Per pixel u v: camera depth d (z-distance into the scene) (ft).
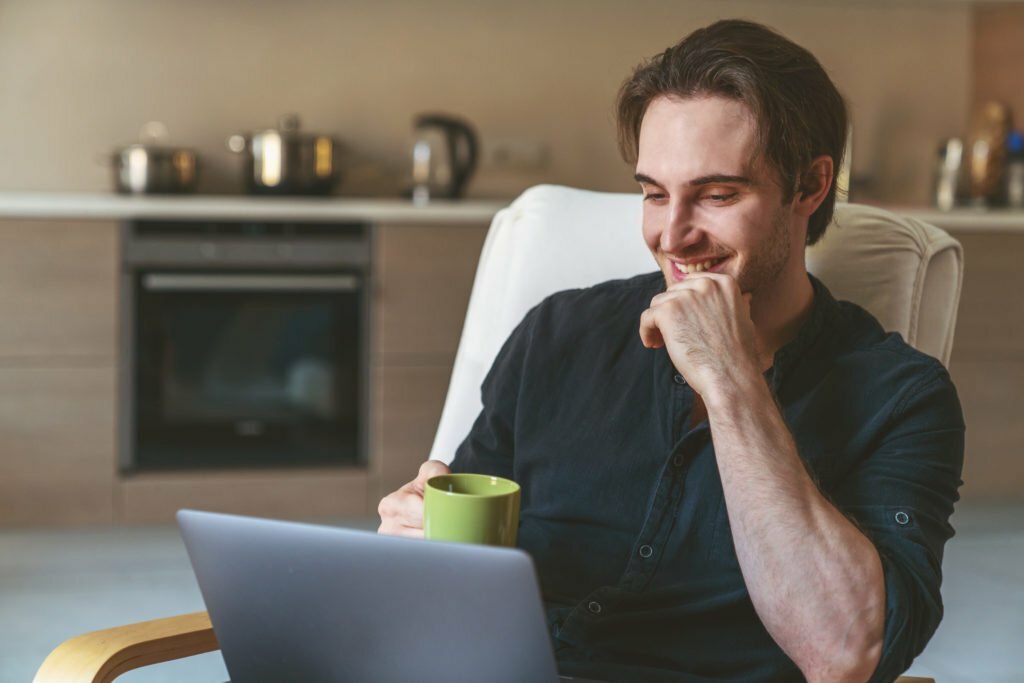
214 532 3.25
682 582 4.17
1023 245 13.97
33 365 12.48
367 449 13.29
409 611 3.06
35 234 12.38
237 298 12.94
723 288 3.87
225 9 14.37
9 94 13.97
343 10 14.64
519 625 2.94
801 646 3.61
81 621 9.59
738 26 4.03
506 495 3.25
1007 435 14.12
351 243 13.03
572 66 15.14
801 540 3.60
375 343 13.14
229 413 13.05
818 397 4.23
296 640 3.26
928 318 5.25
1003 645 9.37
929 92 15.72
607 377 4.55
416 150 14.02
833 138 4.13
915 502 3.96
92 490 12.66
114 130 14.20
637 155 4.35
